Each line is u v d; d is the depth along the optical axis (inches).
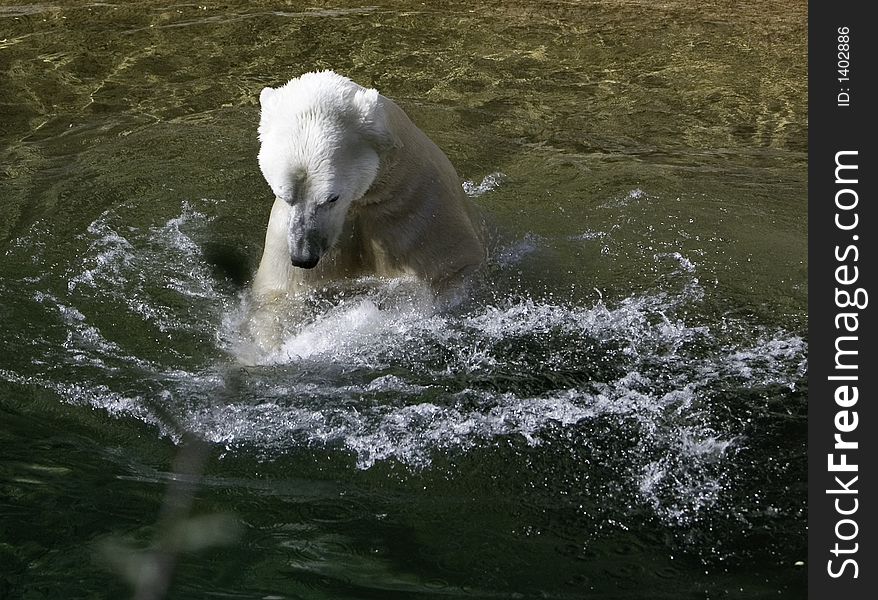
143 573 259.8
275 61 679.1
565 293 416.8
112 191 501.0
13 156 541.3
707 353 376.5
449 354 373.1
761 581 268.2
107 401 343.3
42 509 285.1
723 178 527.2
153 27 730.2
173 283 423.2
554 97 631.8
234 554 269.7
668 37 722.8
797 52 697.6
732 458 318.7
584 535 285.1
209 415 338.0
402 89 641.0
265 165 351.6
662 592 263.1
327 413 339.6
